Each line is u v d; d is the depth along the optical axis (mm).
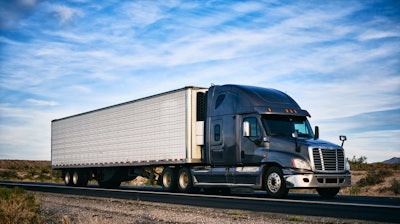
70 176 31609
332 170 15953
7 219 10859
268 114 17266
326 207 12469
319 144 15969
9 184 33719
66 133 32250
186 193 20312
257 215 11242
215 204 14305
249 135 17328
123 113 25406
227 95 18719
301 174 15562
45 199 18031
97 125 28078
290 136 16859
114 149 26031
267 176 16656
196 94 20641
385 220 9773
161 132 22031
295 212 11562
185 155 20250
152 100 22906
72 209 13922
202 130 20047
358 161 46844
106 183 27875
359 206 12633
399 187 22328
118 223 10531
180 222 10430
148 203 15055
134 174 25688
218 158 18703
